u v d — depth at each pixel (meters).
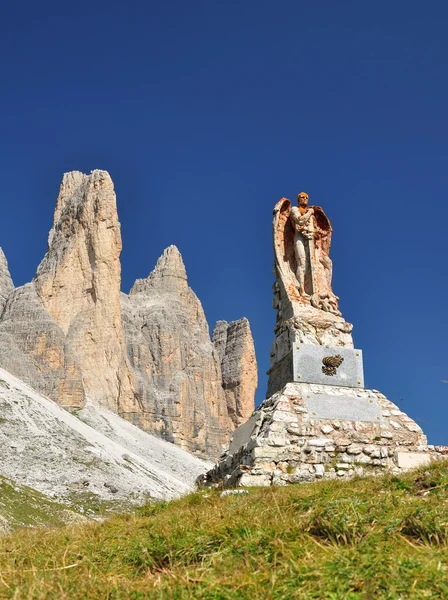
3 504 60.06
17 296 183.88
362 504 12.09
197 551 10.69
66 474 92.56
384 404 22.17
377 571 8.88
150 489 97.44
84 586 9.66
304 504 12.97
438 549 9.54
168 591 8.99
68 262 187.88
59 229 199.62
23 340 171.00
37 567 11.26
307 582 8.73
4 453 95.94
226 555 10.33
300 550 10.06
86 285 187.38
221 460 23.80
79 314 184.75
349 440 21.11
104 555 11.62
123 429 165.75
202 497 18.05
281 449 20.33
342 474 20.28
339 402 21.77
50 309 182.75
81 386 166.75
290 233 25.77
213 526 11.94
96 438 124.44
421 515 10.79
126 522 14.71
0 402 115.69
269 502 14.01
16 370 163.75
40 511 62.97
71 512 65.81
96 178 196.50
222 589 8.82
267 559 9.89
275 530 11.05
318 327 23.64
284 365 23.56
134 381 188.38
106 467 103.31
